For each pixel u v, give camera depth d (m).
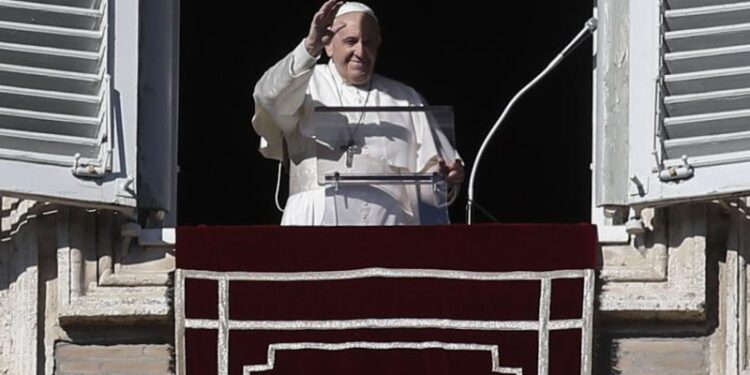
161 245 35.44
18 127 34.72
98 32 35.16
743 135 34.88
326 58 42.72
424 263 34.81
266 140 37.25
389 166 35.91
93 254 35.25
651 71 35.12
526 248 34.81
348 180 35.69
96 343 35.25
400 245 34.84
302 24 52.16
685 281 35.28
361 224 35.56
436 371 34.69
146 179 35.66
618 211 36.16
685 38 35.19
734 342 35.25
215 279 34.81
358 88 37.59
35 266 35.25
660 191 34.91
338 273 34.81
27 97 34.78
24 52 34.88
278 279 34.81
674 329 35.41
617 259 35.50
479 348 34.69
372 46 37.59
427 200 35.75
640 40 35.31
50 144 34.78
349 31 37.50
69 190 34.69
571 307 34.72
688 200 34.97
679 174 34.81
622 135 35.62
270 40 52.28
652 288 35.28
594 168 36.66
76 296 35.03
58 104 34.91
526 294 34.72
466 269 34.78
